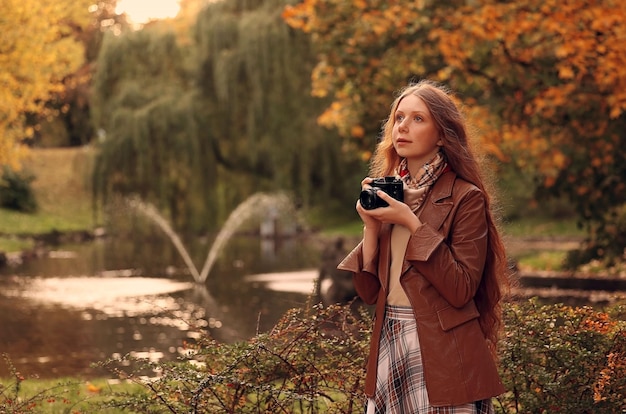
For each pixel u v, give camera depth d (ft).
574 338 14.33
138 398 14.03
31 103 66.28
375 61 43.83
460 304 10.23
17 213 139.23
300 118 99.45
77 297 62.75
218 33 95.55
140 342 42.37
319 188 106.32
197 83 100.37
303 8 44.50
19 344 42.11
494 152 41.29
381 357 10.84
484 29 38.45
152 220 131.44
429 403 10.26
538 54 40.98
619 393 13.87
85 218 144.46
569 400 13.87
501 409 14.83
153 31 104.63
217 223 109.50
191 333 45.16
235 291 65.51
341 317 15.30
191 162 100.73
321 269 45.06
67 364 36.14
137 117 100.63
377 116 46.06
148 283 72.49
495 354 11.44
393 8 41.14
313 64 94.48
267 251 107.96
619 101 36.78
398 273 10.77
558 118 42.14
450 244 10.50
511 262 13.26
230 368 13.32
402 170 11.18
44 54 62.54
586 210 45.83
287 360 14.10
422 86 11.06
